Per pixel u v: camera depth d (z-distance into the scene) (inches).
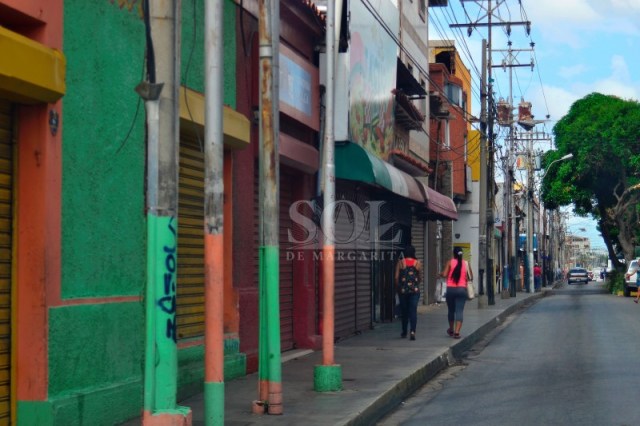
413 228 1903.3
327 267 710.5
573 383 796.0
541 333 1381.6
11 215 489.7
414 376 811.4
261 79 608.1
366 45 1216.2
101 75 552.7
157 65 440.5
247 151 829.8
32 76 464.8
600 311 1990.7
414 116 1610.5
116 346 564.1
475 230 2903.5
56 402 487.2
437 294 2170.3
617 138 3257.9
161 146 441.1
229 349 764.0
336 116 1046.4
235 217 794.2
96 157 545.6
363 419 610.9
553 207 3661.4
